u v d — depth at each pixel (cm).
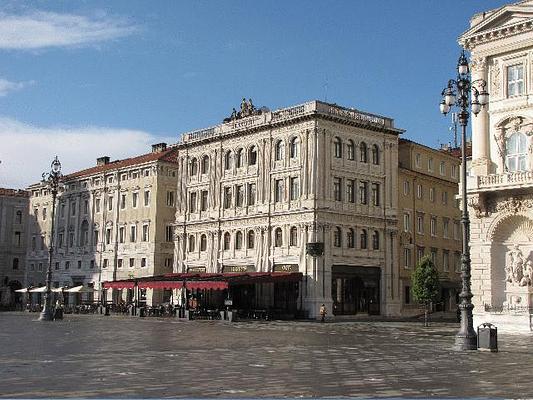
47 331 3919
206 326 4881
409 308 7094
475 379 1800
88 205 9444
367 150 6894
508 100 4294
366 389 1585
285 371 1947
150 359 2273
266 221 6856
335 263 6450
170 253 8381
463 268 2862
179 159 8050
